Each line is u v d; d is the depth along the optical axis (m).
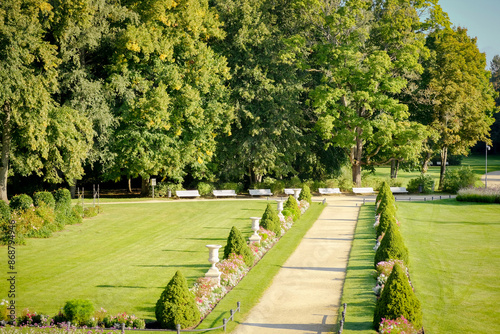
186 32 38.78
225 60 39.97
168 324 12.73
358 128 44.75
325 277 17.80
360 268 18.80
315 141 45.19
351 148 45.16
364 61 40.84
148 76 37.47
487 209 34.25
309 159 44.78
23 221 23.78
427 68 48.78
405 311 12.31
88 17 30.66
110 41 34.41
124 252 21.52
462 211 33.53
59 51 33.22
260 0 42.69
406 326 11.94
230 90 41.88
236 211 32.94
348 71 40.28
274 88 41.03
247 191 45.66
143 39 33.53
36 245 22.56
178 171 40.19
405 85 42.06
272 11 45.78
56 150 30.70
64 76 32.41
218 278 16.20
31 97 28.20
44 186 40.81
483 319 13.74
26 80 28.39
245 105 41.88
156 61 36.34
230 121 41.19
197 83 38.19
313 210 33.50
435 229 27.33
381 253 18.11
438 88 45.03
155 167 37.53
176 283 13.05
